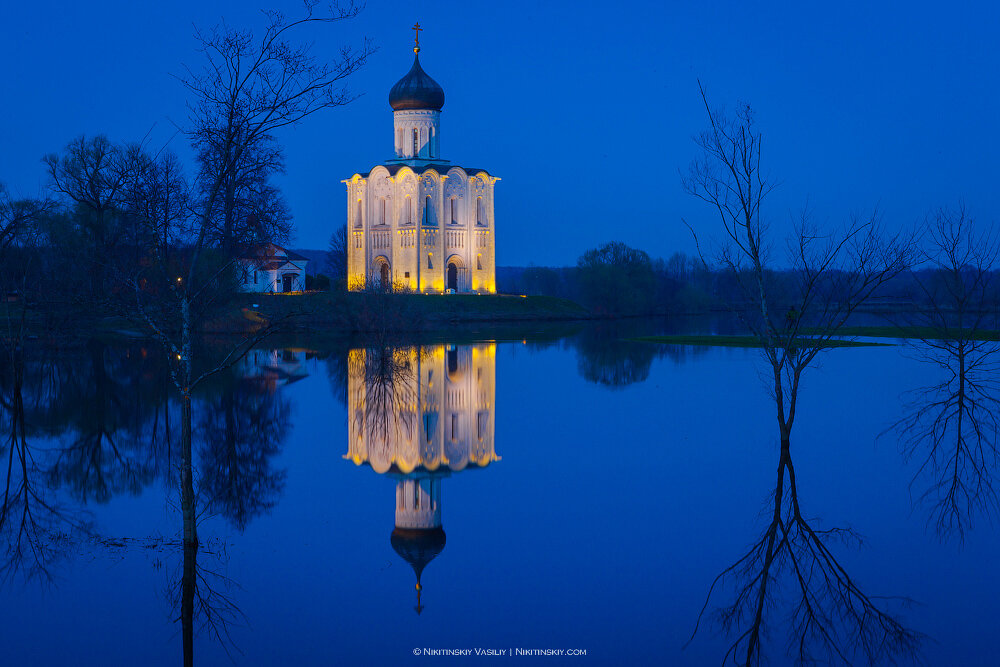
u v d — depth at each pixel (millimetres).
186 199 30375
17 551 21891
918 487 26594
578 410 40312
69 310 50438
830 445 32125
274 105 20844
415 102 131375
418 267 128875
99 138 58344
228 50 20609
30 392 45000
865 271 29812
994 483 26891
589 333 94688
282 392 45875
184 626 17828
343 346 72062
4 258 45969
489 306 125750
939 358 59562
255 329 78125
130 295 26125
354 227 136875
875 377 50375
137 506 25578
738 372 54219
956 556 21094
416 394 45500
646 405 41562
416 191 128375
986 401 41281
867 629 17453
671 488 26766
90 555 21688
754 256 28938
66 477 28547
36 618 18234
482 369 57125
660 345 76688
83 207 55125
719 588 19422
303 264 128875
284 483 27844
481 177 134375
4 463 30375
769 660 16359
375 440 33875
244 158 33938
